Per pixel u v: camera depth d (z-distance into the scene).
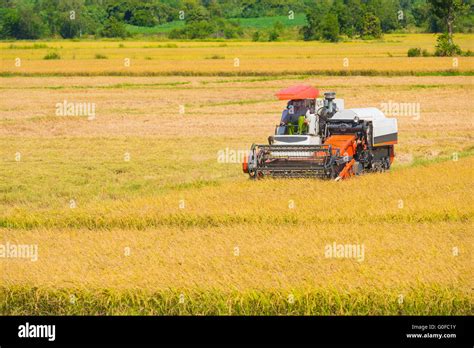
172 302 36.06
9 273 38.06
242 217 49.50
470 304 35.72
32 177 69.25
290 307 35.66
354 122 63.22
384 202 52.00
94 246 43.03
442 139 91.56
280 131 63.81
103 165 75.69
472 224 47.22
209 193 55.88
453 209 49.50
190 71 177.38
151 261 39.75
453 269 37.81
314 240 43.25
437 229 45.75
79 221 50.97
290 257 39.97
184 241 43.88
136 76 177.50
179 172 71.50
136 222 50.38
